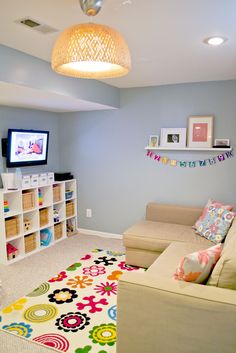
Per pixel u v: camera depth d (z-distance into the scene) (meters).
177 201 4.01
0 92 2.81
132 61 2.80
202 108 3.74
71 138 4.63
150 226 3.60
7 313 2.44
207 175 3.80
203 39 2.22
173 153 3.96
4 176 3.55
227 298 1.56
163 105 3.95
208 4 1.68
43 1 1.62
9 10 1.73
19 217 3.61
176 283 1.73
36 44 2.32
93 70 1.71
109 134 4.34
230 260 1.69
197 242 3.04
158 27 2.00
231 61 2.81
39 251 3.86
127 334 1.78
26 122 4.06
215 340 1.57
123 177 4.32
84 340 2.11
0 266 3.37
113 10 1.75
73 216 4.65
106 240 4.34
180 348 1.65
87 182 4.61
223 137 3.67
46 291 2.80
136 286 1.72
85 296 2.71
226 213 3.06
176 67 3.03
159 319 1.68
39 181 3.89
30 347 2.04
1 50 2.32
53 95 3.00
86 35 1.33
